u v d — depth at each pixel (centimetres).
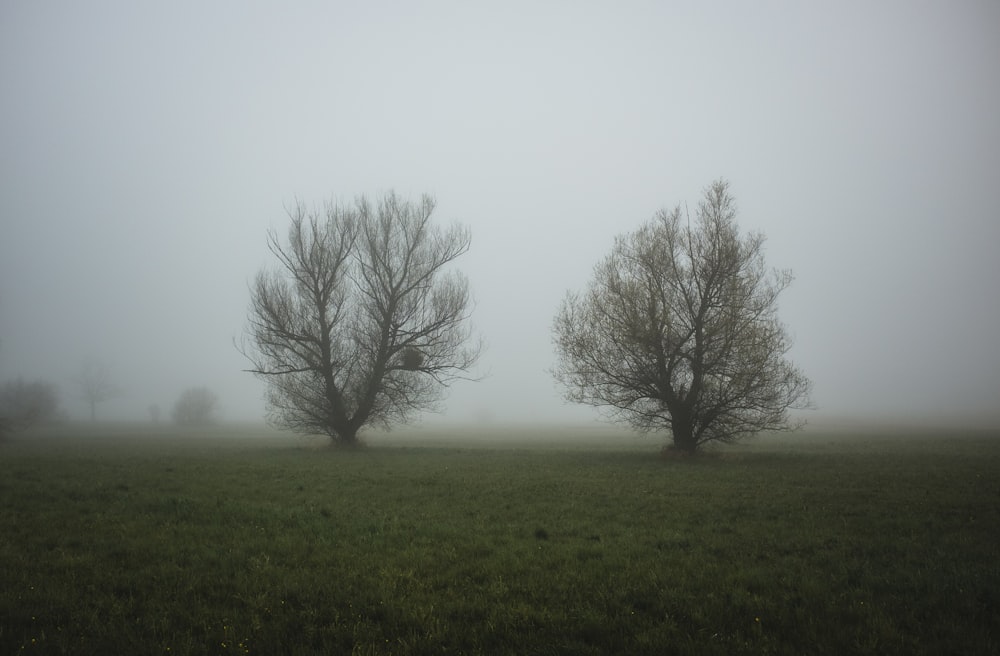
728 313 3083
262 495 1750
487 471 2425
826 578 966
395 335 4066
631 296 3203
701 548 1150
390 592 884
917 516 1450
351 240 4081
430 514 1480
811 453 3262
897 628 762
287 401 4106
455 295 4144
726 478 2177
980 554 1104
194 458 2933
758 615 809
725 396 3064
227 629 750
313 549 1121
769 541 1209
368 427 4331
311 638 735
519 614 803
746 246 3197
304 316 3953
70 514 1413
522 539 1224
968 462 2617
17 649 696
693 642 718
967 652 695
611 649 715
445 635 741
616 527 1335
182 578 945
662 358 3156
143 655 687
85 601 840
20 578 929
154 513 1443
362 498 1727
